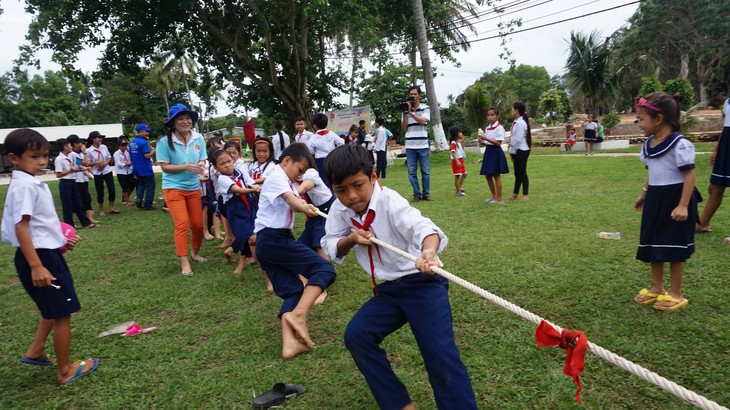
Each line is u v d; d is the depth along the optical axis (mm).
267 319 3791
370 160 2279
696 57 31156
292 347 2773
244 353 3242
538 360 2836
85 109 57250
